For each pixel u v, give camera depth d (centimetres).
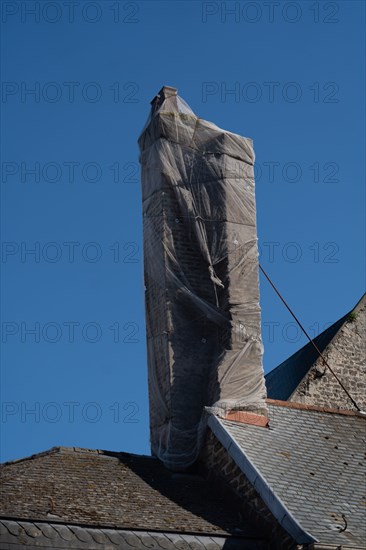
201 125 2034
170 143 2003
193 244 1952
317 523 1512
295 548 1470
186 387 1853
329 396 2217
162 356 1881
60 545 1395
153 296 1944
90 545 1412
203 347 1891
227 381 1820
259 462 1655
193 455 1780
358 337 2319
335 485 1648
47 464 1677
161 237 1944
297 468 1677
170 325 1883
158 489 1673
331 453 1762
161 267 1927
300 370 2339
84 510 1487
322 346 2330
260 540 1540
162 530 1474
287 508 1527
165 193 1970
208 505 1644
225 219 1955
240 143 2036
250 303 1911
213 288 1927
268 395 2408
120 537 1436
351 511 1578
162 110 2033
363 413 1944
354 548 1445
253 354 1866
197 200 1970
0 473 1647
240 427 1761
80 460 1725
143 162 2056
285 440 1764
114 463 1748
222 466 1705
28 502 1479
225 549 1504
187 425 1823
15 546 1370
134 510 1538
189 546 1479
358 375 2272
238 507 1630
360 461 1762
